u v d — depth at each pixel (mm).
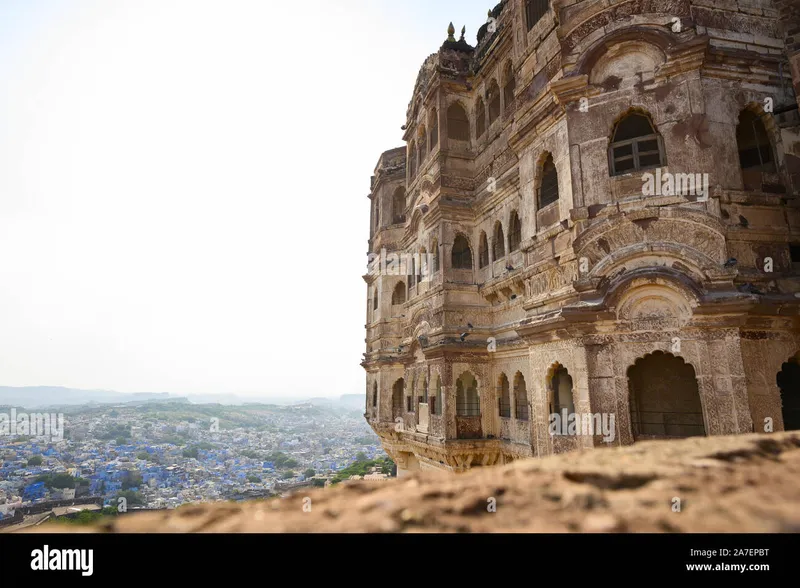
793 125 15062
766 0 16047
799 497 4258
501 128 22969
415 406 26781
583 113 15938
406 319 30000
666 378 14922
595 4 16266
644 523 3846
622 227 14648
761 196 14305
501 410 22500
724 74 15031
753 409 12906
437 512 4207
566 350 15195
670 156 14578
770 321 13484
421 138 29359
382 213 37812
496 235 23375
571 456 5879
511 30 22141
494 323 23453
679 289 13508
